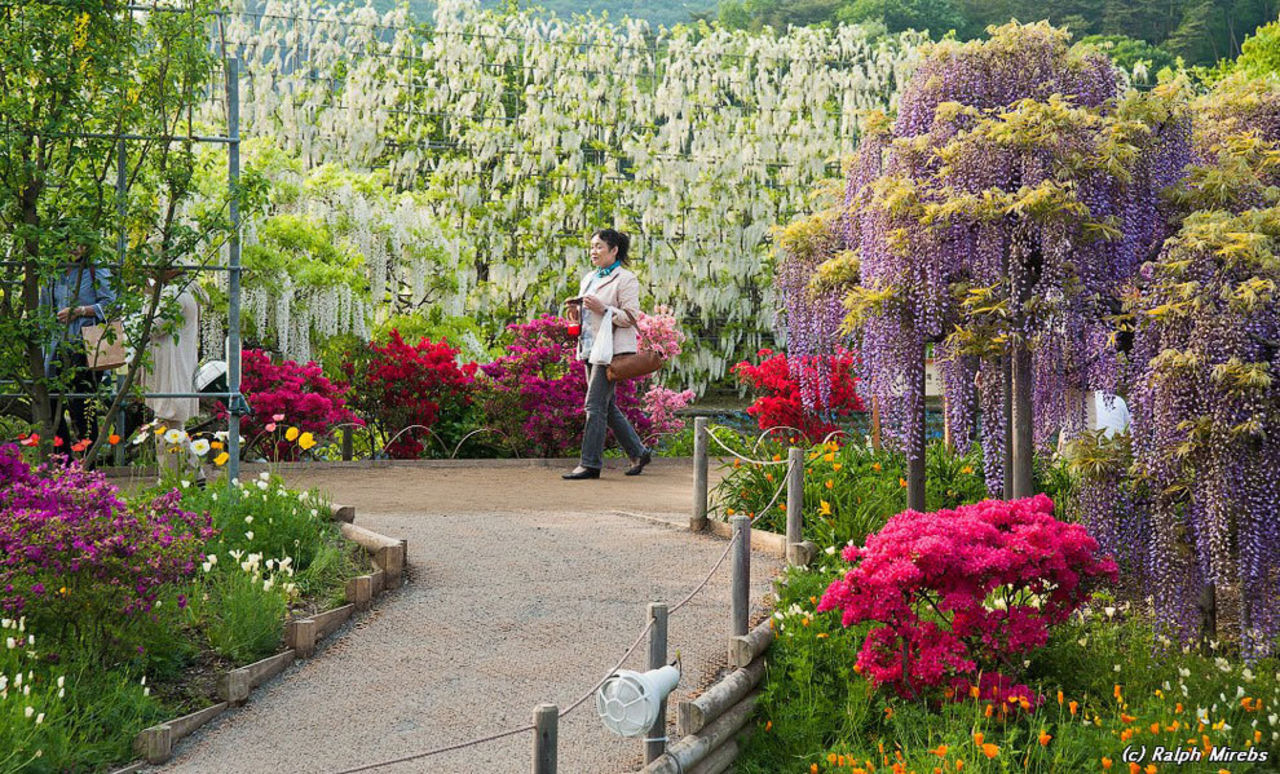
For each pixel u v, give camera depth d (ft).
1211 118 26.18
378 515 27.14
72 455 28.14
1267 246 19.27
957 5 146.41
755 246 76.02
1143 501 20.57
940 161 24.32
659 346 46.06
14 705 14.19
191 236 24.48
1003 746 15.33
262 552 20.93
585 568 23.07
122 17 24.02
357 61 72.23
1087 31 138.00
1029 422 23.40
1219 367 18.37
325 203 58.03
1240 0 129.90
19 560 15.83
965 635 17.10
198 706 16.26
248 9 70.44
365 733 15.72
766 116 77.71
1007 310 22.50
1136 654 18.93
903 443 25.86
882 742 16.31
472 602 20.85
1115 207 22.93
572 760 15.02
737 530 18.30
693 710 15.65
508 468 37.42
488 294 71.82
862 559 17.48
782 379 38.34
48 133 22.81
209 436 35.29
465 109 74.08
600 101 76.69
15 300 24.36
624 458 39.60
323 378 38.45
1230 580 19.95
